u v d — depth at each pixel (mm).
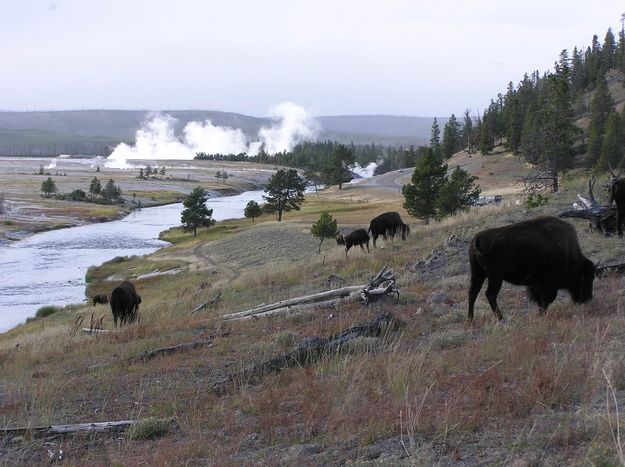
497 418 5086
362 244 25859
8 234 82000
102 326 20328
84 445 6531
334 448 5184
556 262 9289
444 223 25812
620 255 13219
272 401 6863
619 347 6457
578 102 115688
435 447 4734
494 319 9242
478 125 134625
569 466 3932
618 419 4312
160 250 64562
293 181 86125
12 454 6297
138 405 7938
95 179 138375
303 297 14203
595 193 21234
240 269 47062
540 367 6023
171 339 13000
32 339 19875
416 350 8070
